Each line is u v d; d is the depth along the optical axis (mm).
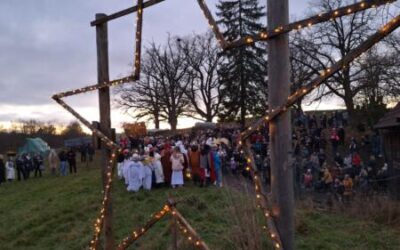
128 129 47750
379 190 17703
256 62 52219
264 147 22422
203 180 19906
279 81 5039
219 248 10141
